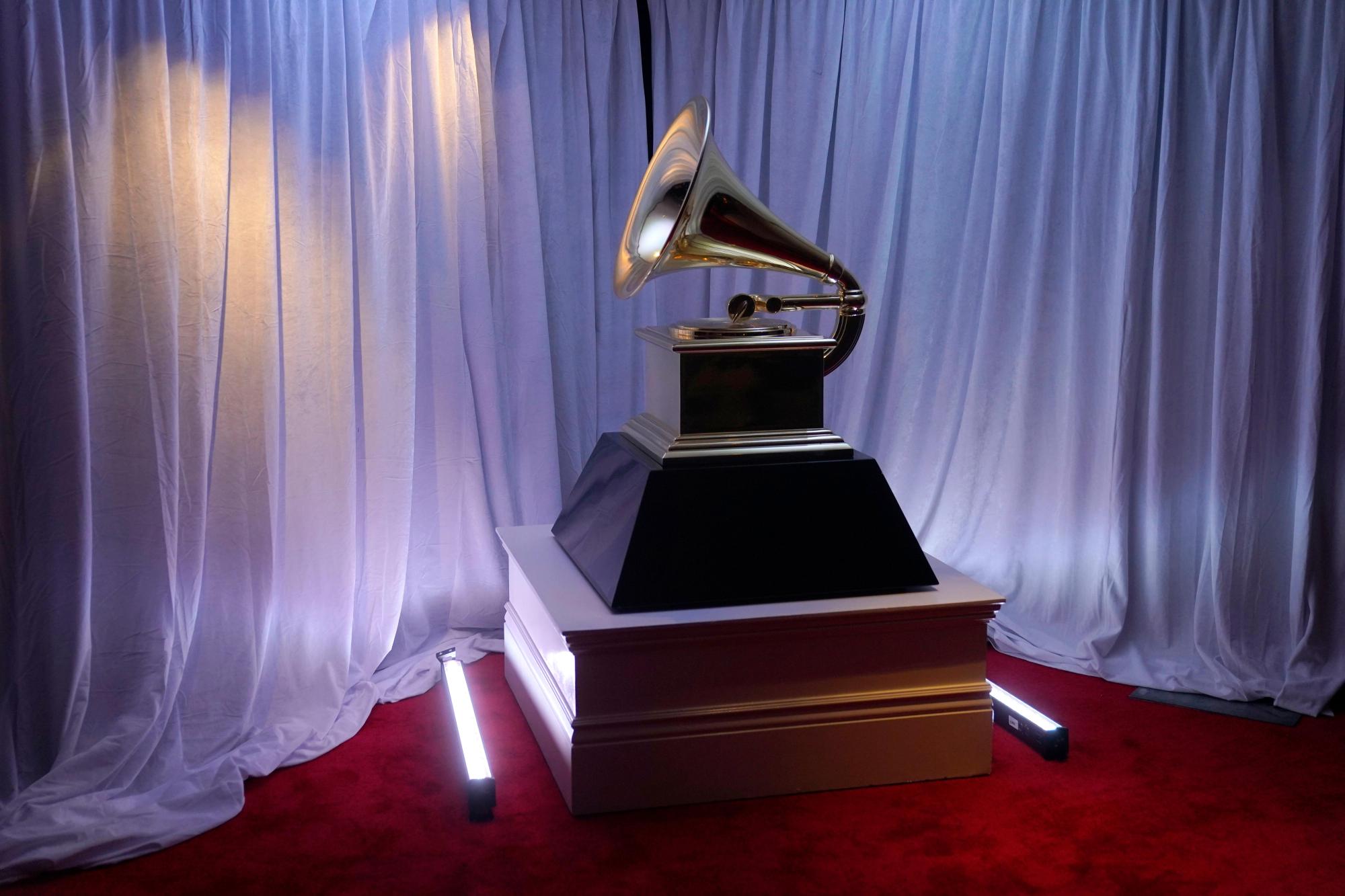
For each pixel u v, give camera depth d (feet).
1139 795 7.49
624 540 7.33
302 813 7.30
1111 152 9.82
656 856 6.70
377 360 9.30
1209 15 9.27
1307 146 9.11
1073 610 10.31
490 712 9.00
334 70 8.81
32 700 7.41
